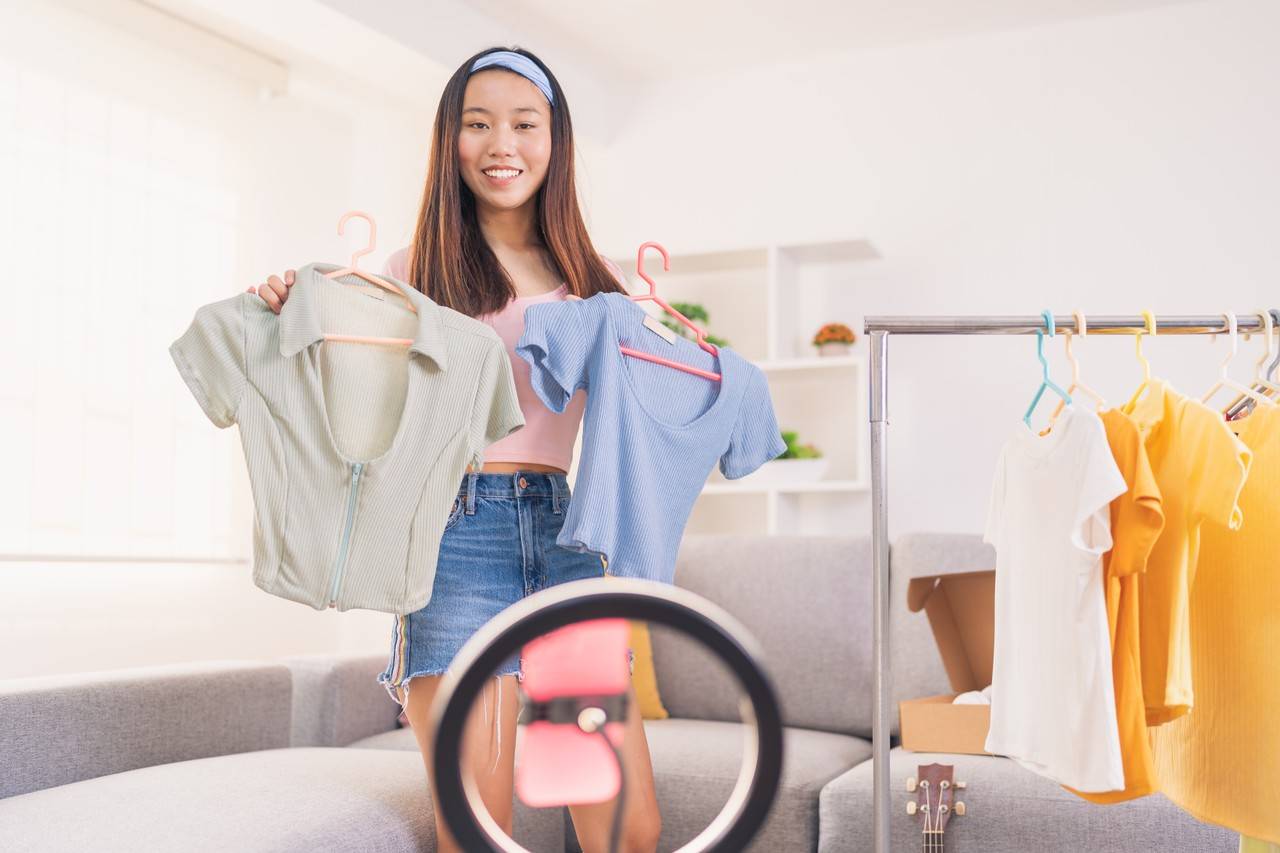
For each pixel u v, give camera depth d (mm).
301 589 1535
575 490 1562
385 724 2725
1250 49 3520
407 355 1609
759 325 4039
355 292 1640
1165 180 3564
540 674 435
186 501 3396
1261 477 1670
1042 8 3633
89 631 3158
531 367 1597
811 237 3953
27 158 3033
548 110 1808
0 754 1735
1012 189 3730
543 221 1816
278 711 2305
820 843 2137
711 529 4027
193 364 1594
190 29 3459
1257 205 3467
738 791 429
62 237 3107
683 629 422
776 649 2861
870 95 3938
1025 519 1746
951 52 3852
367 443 1598
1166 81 3594
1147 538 1582
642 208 4207
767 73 4086
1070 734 1615
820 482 3635
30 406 2998
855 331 3859
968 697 2355
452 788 408
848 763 2451
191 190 3484
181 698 2062
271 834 1480
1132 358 3529
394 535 1544
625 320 1672
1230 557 1690
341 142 4000
